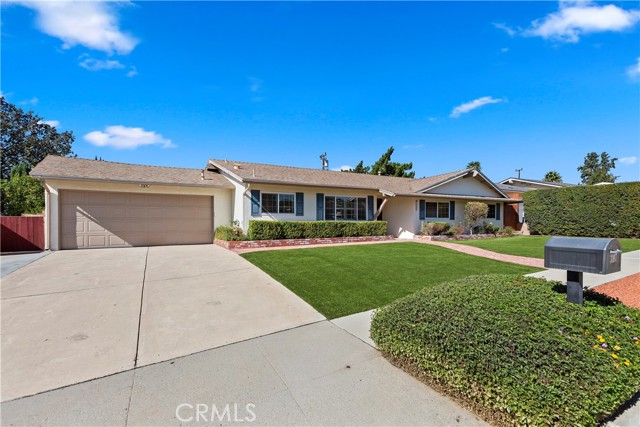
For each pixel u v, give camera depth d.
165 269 8.22
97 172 12.40
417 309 3.49
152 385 3.09
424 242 14.84
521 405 2.29
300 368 3.45
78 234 11.76
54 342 4.00
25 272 7.71
